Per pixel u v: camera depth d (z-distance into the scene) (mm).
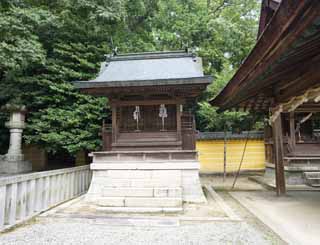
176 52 9023
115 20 10266
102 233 4031
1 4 8969
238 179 11523
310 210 5387
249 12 16984
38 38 9367
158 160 6711
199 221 4602
